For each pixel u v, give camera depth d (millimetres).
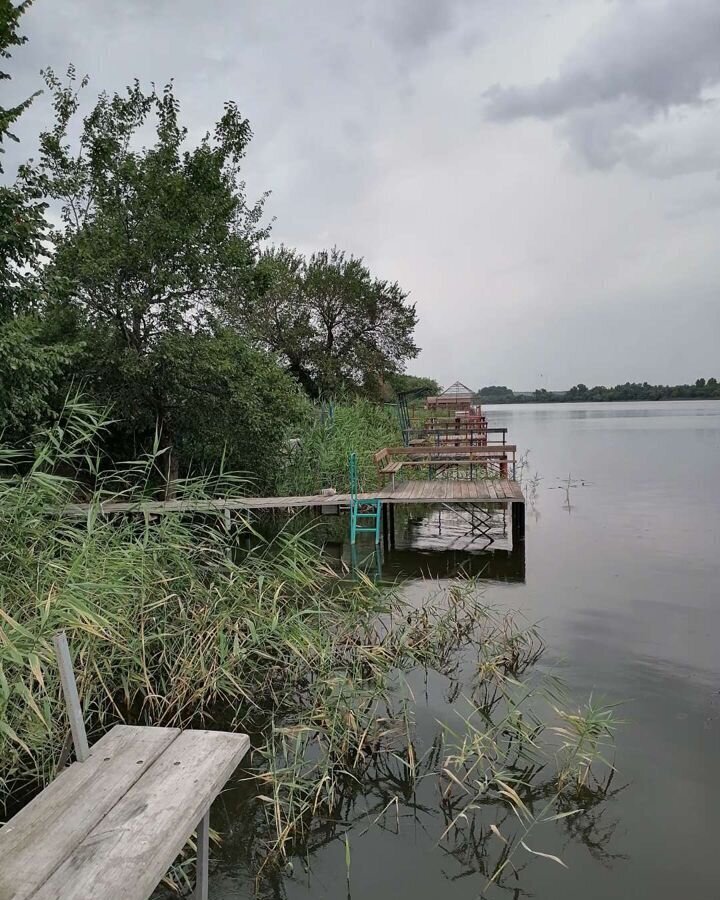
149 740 2416
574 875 2758
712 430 34125
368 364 24750
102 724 3988
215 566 5547
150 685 4344
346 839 2867
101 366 9367
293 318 23625
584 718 3672
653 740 3762
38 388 7246
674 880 2719
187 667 4293
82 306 9195
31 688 3336
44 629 3316
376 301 24938
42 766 3336
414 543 9453
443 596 6707
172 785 2107
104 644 4223
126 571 4598
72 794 2070
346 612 5523
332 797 3291
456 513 11516
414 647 5098
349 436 14039
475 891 2682
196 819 1973
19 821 1938
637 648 5160
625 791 3307
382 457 10406
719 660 4898
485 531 10094
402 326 25688
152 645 4672
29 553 4293
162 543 5348
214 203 9758
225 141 10008
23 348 6566
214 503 7203
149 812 1965
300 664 4660
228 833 3098
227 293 10500
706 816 3109
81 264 8828
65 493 5723
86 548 4273
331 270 24109
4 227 6379
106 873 1716
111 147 9477
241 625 4824
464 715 4117
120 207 9414
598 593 6672
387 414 21734
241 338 10641
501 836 3004
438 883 2736
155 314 9500
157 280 9227
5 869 1738
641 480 15250
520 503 9070
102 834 1870
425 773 3527
